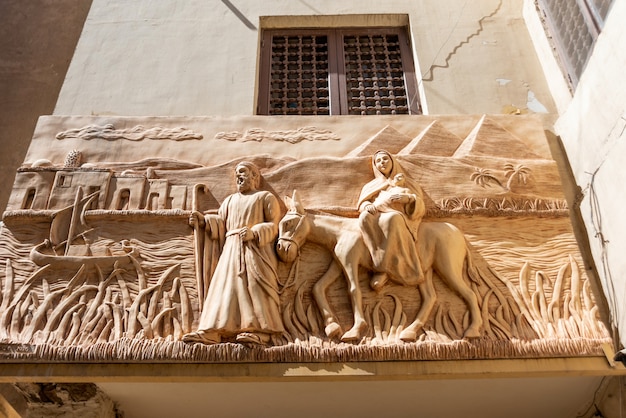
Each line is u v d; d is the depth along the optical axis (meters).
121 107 4.16
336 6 5.02
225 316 2.80
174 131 3.71
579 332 2.86
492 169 3.50
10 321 2.85
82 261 3.07
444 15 4.92
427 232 3.16
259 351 2.75
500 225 3.31
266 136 3.69
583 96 3.53
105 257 3.10
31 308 2.90
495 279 3.09
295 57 4.92
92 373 2.71
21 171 3.44
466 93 4.32
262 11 4.97
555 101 4.23
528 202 3.37
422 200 3.26
